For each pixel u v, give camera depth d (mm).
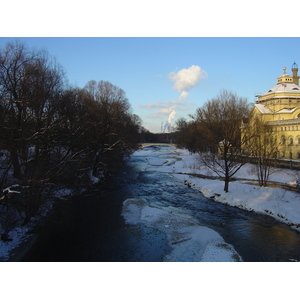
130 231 19828
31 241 17500
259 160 32406
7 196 15422
